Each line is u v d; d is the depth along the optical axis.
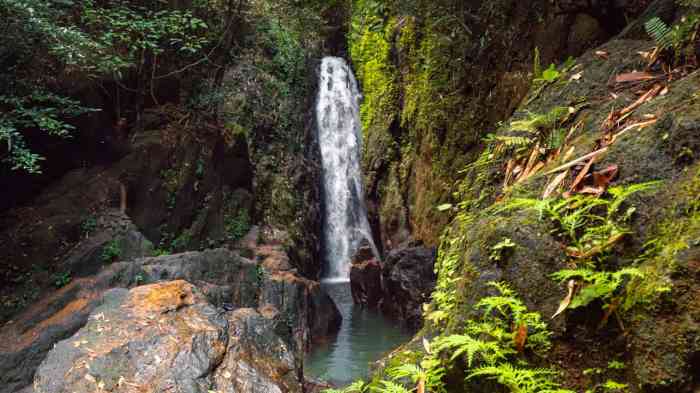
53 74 7.15
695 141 1.95
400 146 13.28
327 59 16.53
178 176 9.39
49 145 7.64
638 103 2.67
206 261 7.29
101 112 8.38
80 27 7.74
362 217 14.71
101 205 7.89
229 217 10.88
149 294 4.41
